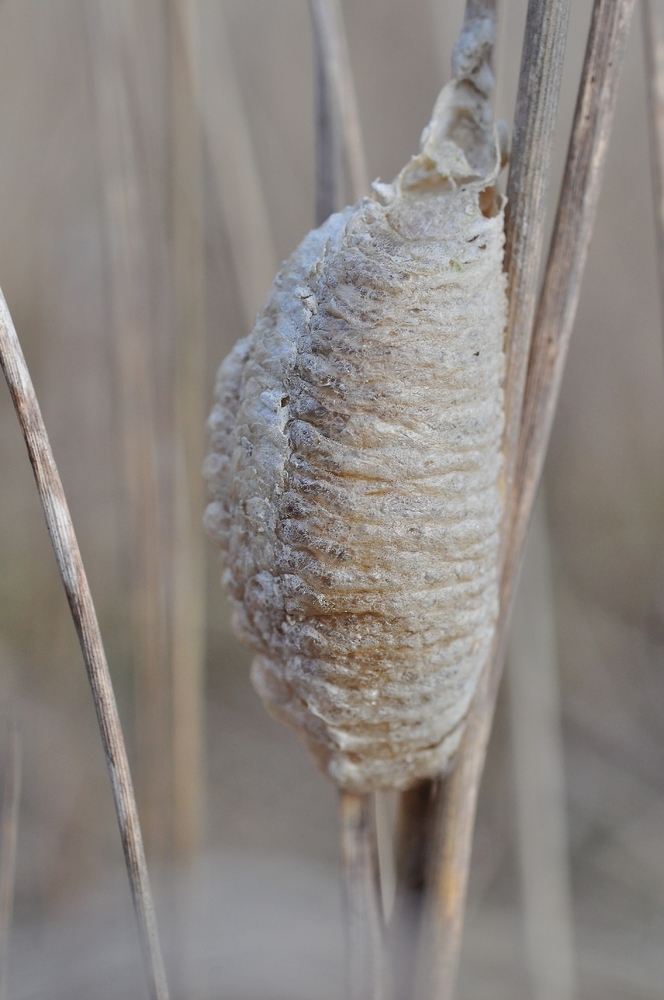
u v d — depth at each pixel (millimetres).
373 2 333
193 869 176
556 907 195
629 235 324
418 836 137
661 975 210
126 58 164
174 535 170
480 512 126
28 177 255
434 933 135
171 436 169
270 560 127
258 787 295
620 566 332
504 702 279
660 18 143
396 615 125
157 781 176
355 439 124
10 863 145
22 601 277
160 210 193
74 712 230
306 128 338
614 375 341
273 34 335
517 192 128
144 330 167
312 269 126
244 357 131
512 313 129
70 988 183
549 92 126
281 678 130
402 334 123
